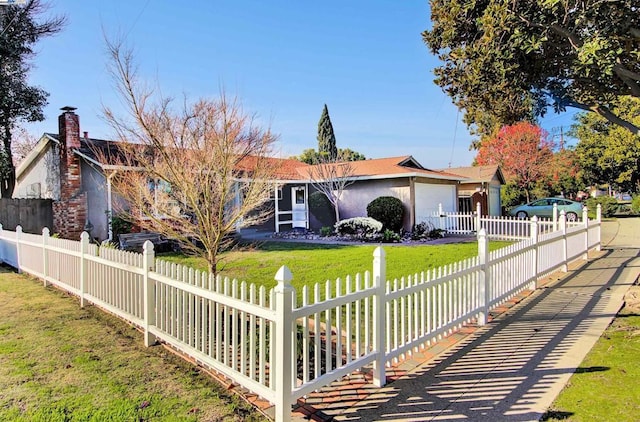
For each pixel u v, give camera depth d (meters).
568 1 3.97
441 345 4.76
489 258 5.84
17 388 3.71
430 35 5.66
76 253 6.90
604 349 4.50
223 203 5.71
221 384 3.82
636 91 4.63
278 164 6.53
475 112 6.13
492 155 30.58
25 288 7.93
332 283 7.98
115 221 12.46
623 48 4.19
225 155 5.63
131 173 6.37
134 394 3.61
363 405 3.38
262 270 9.16
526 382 3.74
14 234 9.85
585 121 28.09
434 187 18.77
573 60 4.48
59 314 6.15
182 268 4.36
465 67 5.33
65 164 13.59
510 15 4.33
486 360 4.29
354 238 16.05
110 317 6.01
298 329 4.84
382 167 19.19
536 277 7.57
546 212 22.06
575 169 29.30
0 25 13.76
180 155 5.60
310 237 16.70
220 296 3.74
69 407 3.37
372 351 3.77
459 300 5.13
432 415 3.20
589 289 7.43
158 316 4.76
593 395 3.45
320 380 3.27
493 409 3.27
